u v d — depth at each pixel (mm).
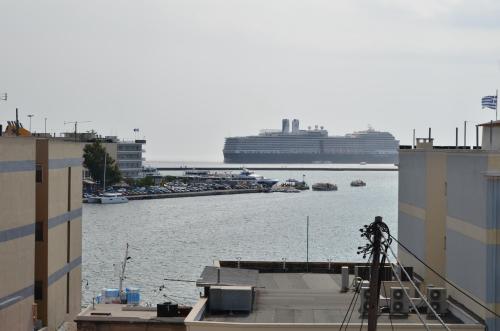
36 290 89062
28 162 82375
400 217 80875
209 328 57688
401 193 80438
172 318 73250
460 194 63875
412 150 76188
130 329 72312
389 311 62688
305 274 80562
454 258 65438
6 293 76625
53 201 91625
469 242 61688
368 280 71875
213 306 63938
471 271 61188
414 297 69062
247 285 68188
